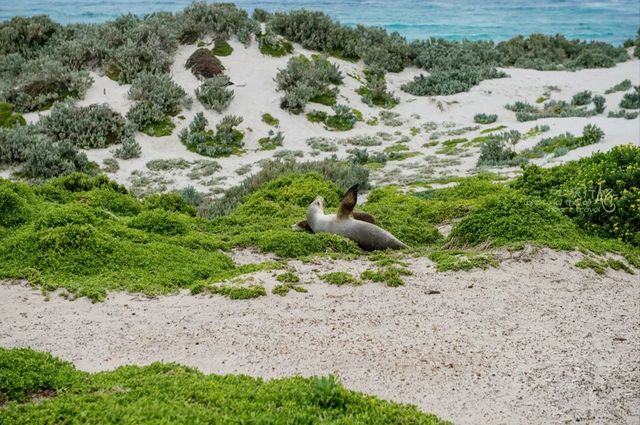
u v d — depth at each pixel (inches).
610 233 477.4
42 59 1320.1
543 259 406.6
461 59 1649.9
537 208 475.2
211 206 752.3
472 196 661.3
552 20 3255.4
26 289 358.9
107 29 1421.0
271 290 359.6
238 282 368.2
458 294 356.5
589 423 231.0
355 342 296.0
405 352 286.5
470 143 1121.4
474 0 4148.6
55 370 240.7
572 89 1509.6
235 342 295.4
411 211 600.4
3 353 243.9
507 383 260.5
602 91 1483.8
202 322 319.3
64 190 575.5
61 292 355.3
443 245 470.6
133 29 1409.9
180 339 299.6
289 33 1530.5
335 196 670.5
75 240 401.7
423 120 1309.1
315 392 213.8
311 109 1280.8
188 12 1521.9
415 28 2942.9
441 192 693.9
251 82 1318.9
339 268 400.2
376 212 571.2
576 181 531.5
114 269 389.7
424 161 1036.5
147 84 1221.1
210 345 292.5
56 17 3029.0
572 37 2746.1
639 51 1852.9
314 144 1149.7
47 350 287.6
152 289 364.8
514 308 339.6
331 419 201.5
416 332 308.2
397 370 269.3
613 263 412.5
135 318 325.7
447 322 320.2
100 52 1331.2
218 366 271.7
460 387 256.4
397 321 320.8
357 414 206.8
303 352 285.0
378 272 381.4
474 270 390.3
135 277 380.8
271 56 1419.8
